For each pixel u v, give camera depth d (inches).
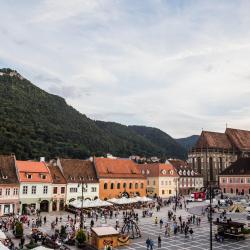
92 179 4352.9
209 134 7588.6
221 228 2539.4
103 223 2997.0
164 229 2832.2
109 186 4520.2
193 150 7495.1
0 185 3410.4
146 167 5851.4
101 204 3398.1
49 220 3144.7
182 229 2760.8
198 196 4778.5
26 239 2297.0
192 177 6373.0
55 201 3885.3
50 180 3848.4
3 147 6240.2
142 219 3314.5
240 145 7824.8
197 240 2426.2
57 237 2260.1
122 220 3193.9
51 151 7559.1
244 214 3663.9
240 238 2463.1
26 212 3523.6
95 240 2183.8
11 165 3695.9
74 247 2190.0
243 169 5910.4
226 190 5989.2
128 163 4990.2
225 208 4030.5
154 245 2257.6
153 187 5634.8
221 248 2181.3
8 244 1926.7
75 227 2618.1
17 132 7209.6
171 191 5767.7
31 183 3676.2
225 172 6107.3
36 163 3944.4
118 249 2146.9
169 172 5802.2
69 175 4131.4
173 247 2204.7
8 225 2659.9
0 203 3403.1
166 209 4045.3
